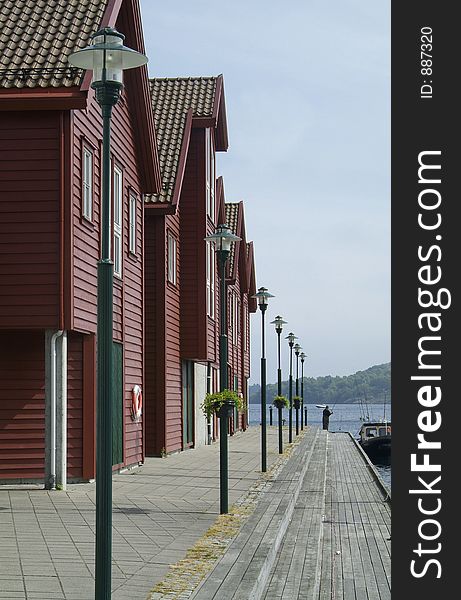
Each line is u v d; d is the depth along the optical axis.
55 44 15.78
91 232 16.80
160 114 26.38
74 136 15.70
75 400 16.23
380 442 46.62
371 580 11.12
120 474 19.31
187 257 27.03
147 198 23.98
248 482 18.00
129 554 10.14
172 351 25.61
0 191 15.40
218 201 31.55
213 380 34.16
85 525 11.84
